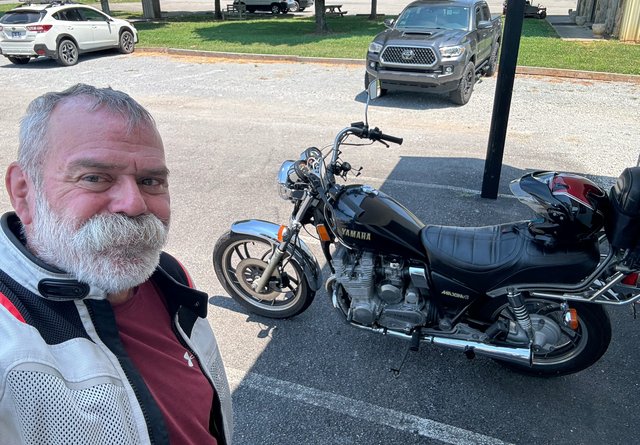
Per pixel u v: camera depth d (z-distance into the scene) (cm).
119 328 138
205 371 157
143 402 120
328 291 329
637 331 351
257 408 295
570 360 294
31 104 126
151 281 154
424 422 284
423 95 1010
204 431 148
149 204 133
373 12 2252
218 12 2409
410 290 300
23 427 101
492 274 273
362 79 1140
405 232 287
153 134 133
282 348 343
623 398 298
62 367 109
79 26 1373
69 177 120
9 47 1325
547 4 3145
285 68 1278
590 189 258
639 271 246
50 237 120
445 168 646
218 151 714
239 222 355
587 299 263
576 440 272
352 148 718
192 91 1063
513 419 285
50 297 114
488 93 1019
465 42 904
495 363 326
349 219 289
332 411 292
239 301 375
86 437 107
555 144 715
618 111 867
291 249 339
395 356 334
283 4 2681
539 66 1161
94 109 123
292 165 312
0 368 99
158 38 1742
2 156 712
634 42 1492
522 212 529
